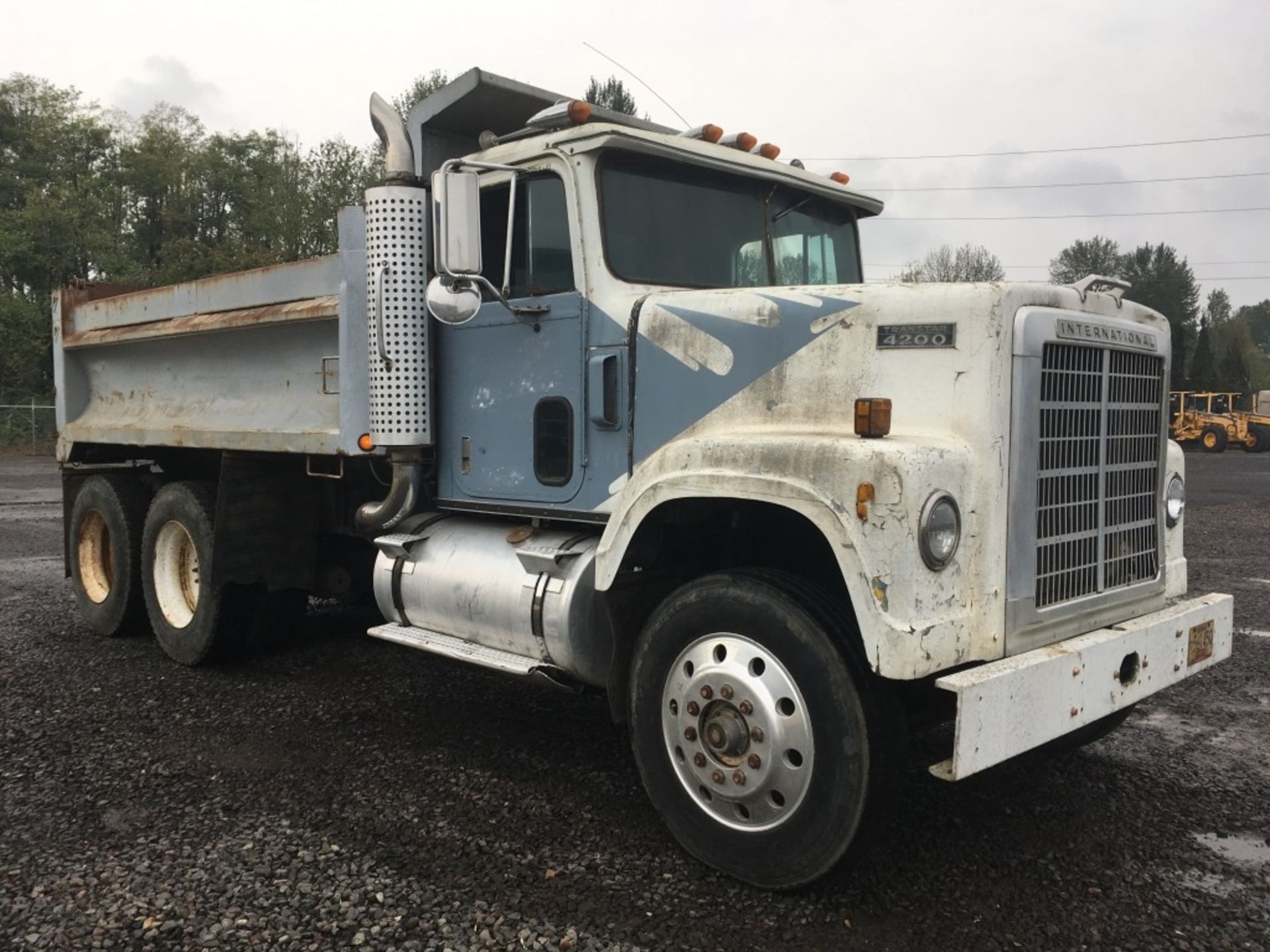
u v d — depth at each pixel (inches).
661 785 139.3
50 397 1353.3
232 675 234.5
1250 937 118.6
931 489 117.9
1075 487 137.9
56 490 727.7
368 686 225.1
